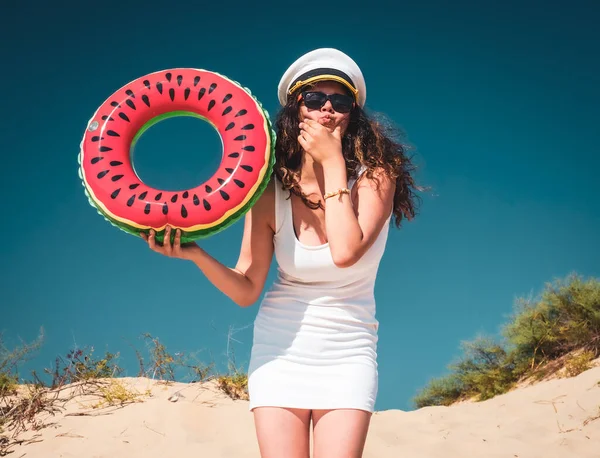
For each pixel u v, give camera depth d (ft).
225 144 8.20
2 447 15.97
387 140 8.46
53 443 15.99
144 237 7.93
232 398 19.63
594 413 18.45
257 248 8.32
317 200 8.18
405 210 8.93
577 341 29.09
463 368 32.58
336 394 7.28
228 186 7.87
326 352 7.51
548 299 30.68
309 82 8.34
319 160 7.81
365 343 7.70
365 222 7.76
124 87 8.67
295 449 7.21
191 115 8.73
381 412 20.80
